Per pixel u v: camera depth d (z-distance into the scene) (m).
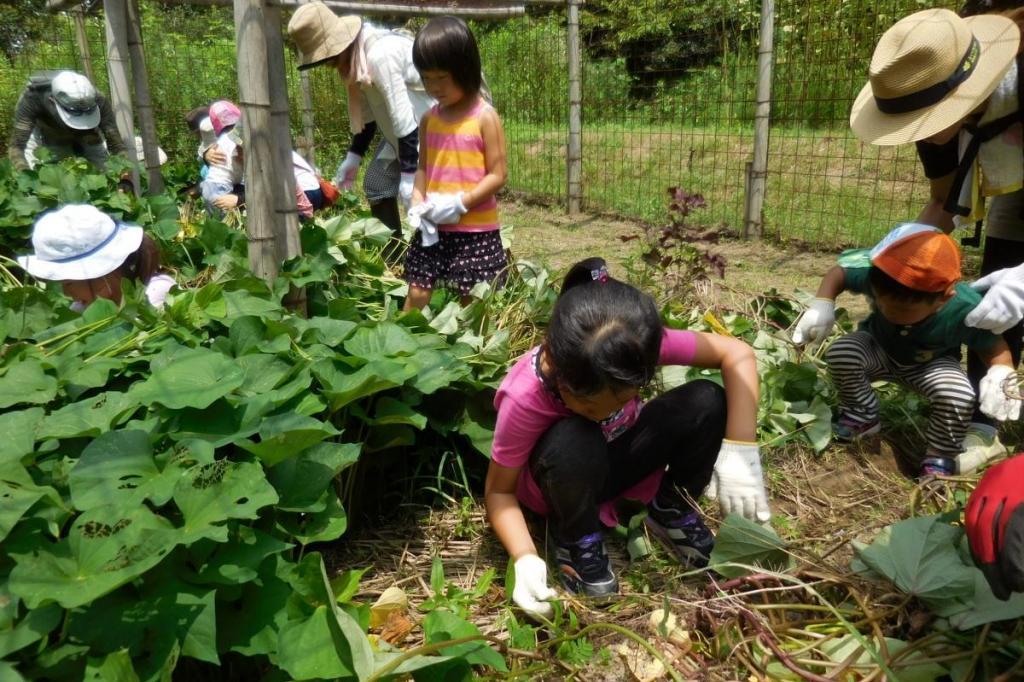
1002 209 2.68
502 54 9.84
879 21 6.20
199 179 6.37
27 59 9.72
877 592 1.84
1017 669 1.58
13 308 2.42
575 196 7.93
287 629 1.52
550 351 1.69
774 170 7.20
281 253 2.79
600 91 8.94
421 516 2.34
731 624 1.73
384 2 3.43
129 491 1.52
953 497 2.30
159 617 1.42
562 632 1.76
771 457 2.65
